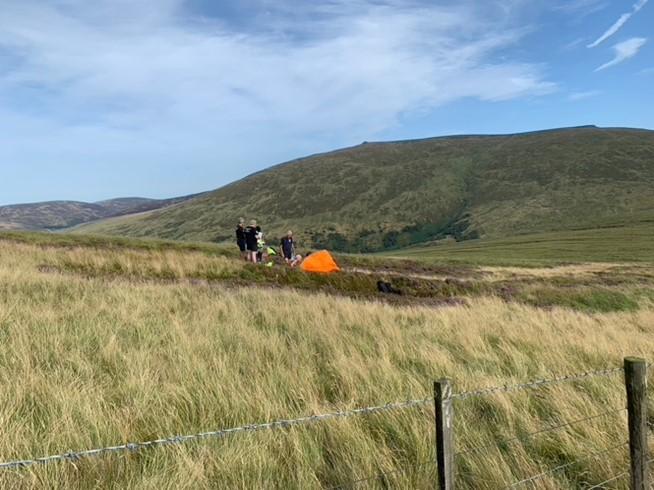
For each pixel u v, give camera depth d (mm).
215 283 17953
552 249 77938
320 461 4434
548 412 5816
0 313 8219
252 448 4324
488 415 5652
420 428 4918
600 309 22375
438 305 18125
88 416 4539
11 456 3879
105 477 3861
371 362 6941
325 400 5535
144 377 5625
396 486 4145
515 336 9805
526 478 4383
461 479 4379
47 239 29234
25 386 5066
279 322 10172
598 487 4422
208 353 7074
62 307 9617
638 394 4070
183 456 4000
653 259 56188
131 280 16438
